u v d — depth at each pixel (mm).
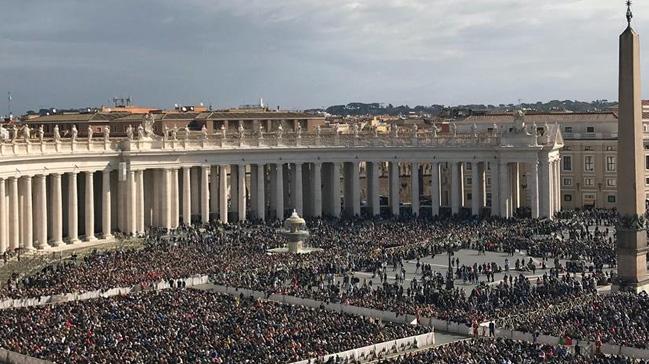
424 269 96625
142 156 127812
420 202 180375
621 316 67812
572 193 163125
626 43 80188
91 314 69562
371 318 73188
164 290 82312
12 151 107812
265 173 159500
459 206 149875
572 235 115625
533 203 140625
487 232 123562
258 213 143125
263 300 80250
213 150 136375
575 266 94312
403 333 67188
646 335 63094
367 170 154625
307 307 76750
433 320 72250
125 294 80250
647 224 95312
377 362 57438
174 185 133000
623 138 81562
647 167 161375
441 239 116750
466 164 171125
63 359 56031
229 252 104688
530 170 154000
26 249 110188
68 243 118250
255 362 56188
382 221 136500
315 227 128875
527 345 59812
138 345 58875
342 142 147875
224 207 138375
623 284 82375
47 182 123125
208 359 56312
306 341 62219
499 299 78375
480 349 58094
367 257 102500
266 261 98812
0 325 65688
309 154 145750
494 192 144125
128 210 126812
